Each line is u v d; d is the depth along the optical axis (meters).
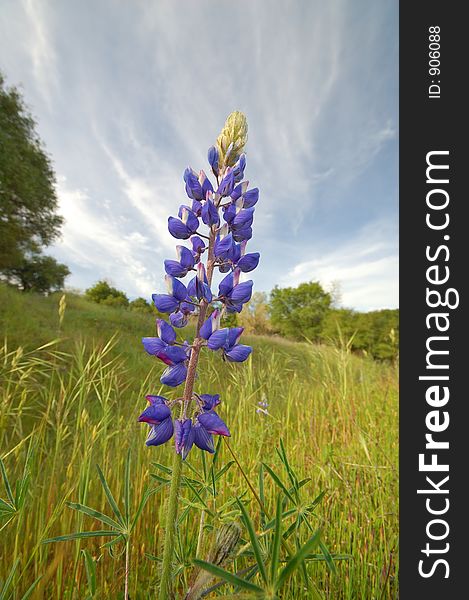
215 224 1.51
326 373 5.43
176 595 1.23
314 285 36.19
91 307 16.86
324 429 3.97
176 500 1.24
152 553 2.20
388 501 2.68
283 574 0.85
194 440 1.29
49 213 23.66
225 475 2.65
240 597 0.92
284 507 2.24
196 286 1.41
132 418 3.30
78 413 2.50
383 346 20.20
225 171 1.66
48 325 9.88
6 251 21.64
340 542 2.25
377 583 2.04
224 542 1.19
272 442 3.54
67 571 1.93
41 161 22.55
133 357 7.05
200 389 3.62
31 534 2.09
